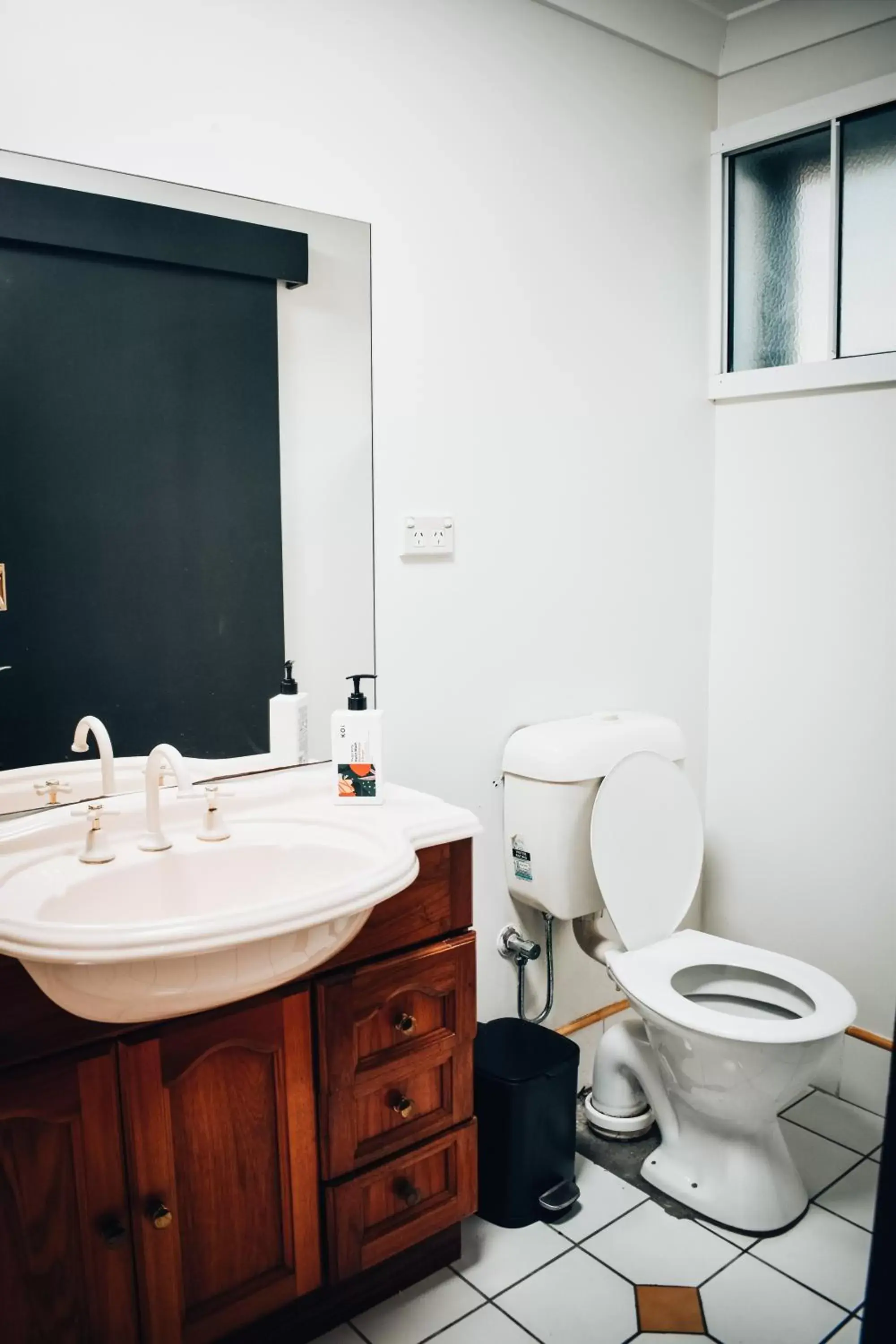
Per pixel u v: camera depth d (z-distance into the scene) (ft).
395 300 6.17
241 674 5.73
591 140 7.09
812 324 7.59
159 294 5.19
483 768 7.00
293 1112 4.71
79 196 4.87
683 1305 5.34
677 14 7.38
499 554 6.91
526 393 6.93
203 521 5.49
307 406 5.83
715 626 8.44
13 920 3.65
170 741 5.49
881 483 7.22
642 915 6.81
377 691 6.39
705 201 7.93
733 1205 5.95
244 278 5.49
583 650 7.53
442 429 6.51
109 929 3.59
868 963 7.55
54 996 3.75
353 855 4.78
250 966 3.94
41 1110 3.94
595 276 7.25
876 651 7.36
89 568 5.11
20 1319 4.01
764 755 8.15
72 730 5.12
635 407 7.63
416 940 5.18
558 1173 6.13
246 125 5.41
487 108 6.48
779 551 7.91
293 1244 4.79
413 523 6.39
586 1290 5.47
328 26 5.66
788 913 8.09
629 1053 6.77
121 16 4.91
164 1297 4.35
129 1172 4.21
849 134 7.19
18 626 4.90
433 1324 5.22
